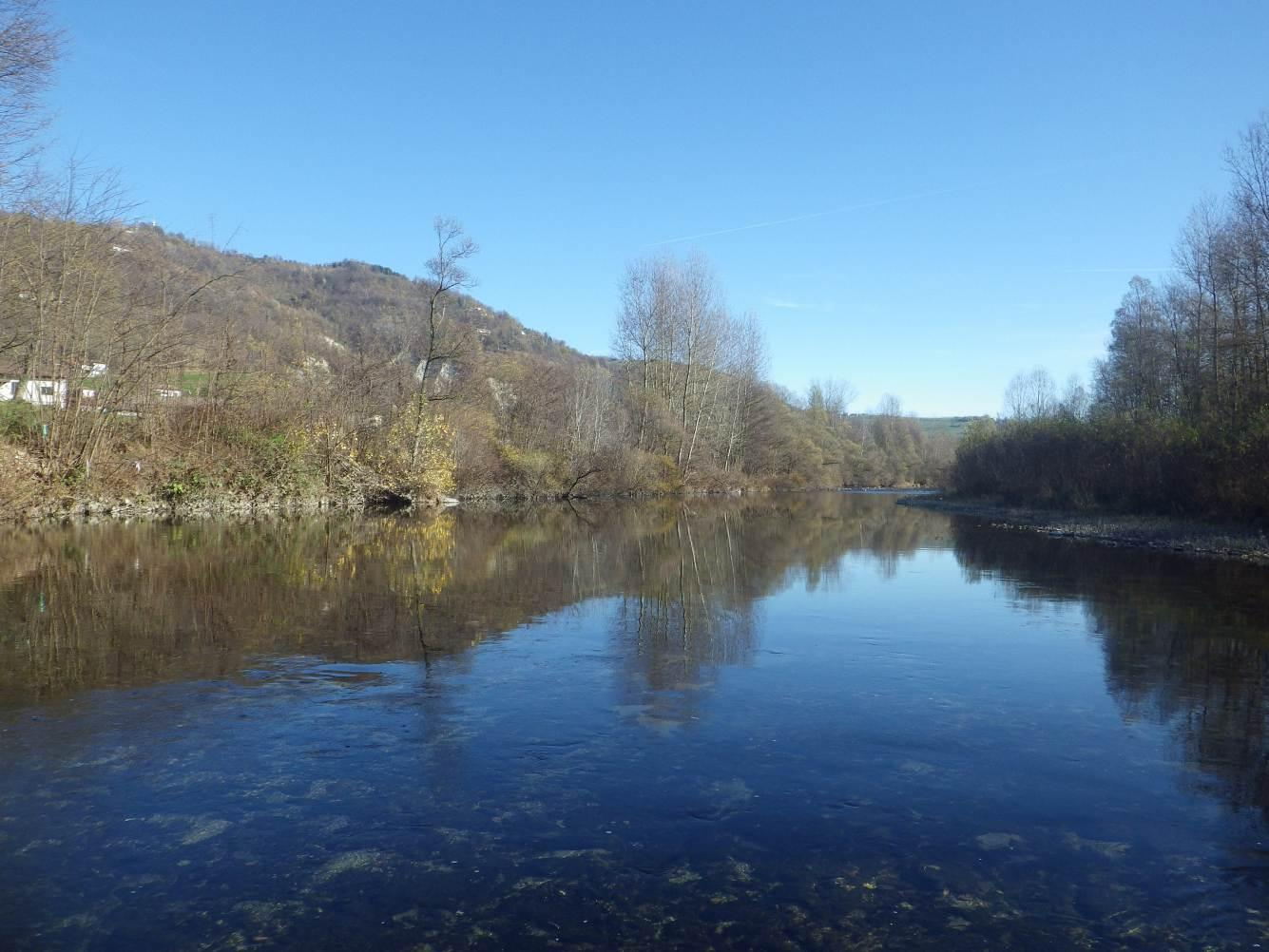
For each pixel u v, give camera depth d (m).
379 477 29.69
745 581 13.70
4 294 19.55
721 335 50.97
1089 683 7.51
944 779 5.30
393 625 9.61
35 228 20.27
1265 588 12.86
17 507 19.59
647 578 13.80
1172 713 6.68
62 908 3.78
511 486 36.44
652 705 6.75
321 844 4.38
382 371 31.80
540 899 3.88
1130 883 4.08
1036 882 4.08
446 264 31.61
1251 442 19.84
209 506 23.86
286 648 8.44
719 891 3.96
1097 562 16.52
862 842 4.46
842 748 5.83
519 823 4.63
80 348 21.33
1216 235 28.72
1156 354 36.25
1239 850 4.41
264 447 25.69
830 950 3.52
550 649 8.59
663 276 48.16
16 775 5.20
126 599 10.84
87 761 5.43
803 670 7.91
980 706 6.83
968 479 43.50
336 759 5.51
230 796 4.93
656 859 4.25
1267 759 5.68
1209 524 21.05
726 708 6.71
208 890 3.94
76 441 21.44
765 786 5.16
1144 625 10.08
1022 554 18.06
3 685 7.03
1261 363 24.17
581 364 56.47
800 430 65.69
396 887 3.97
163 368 23.61
